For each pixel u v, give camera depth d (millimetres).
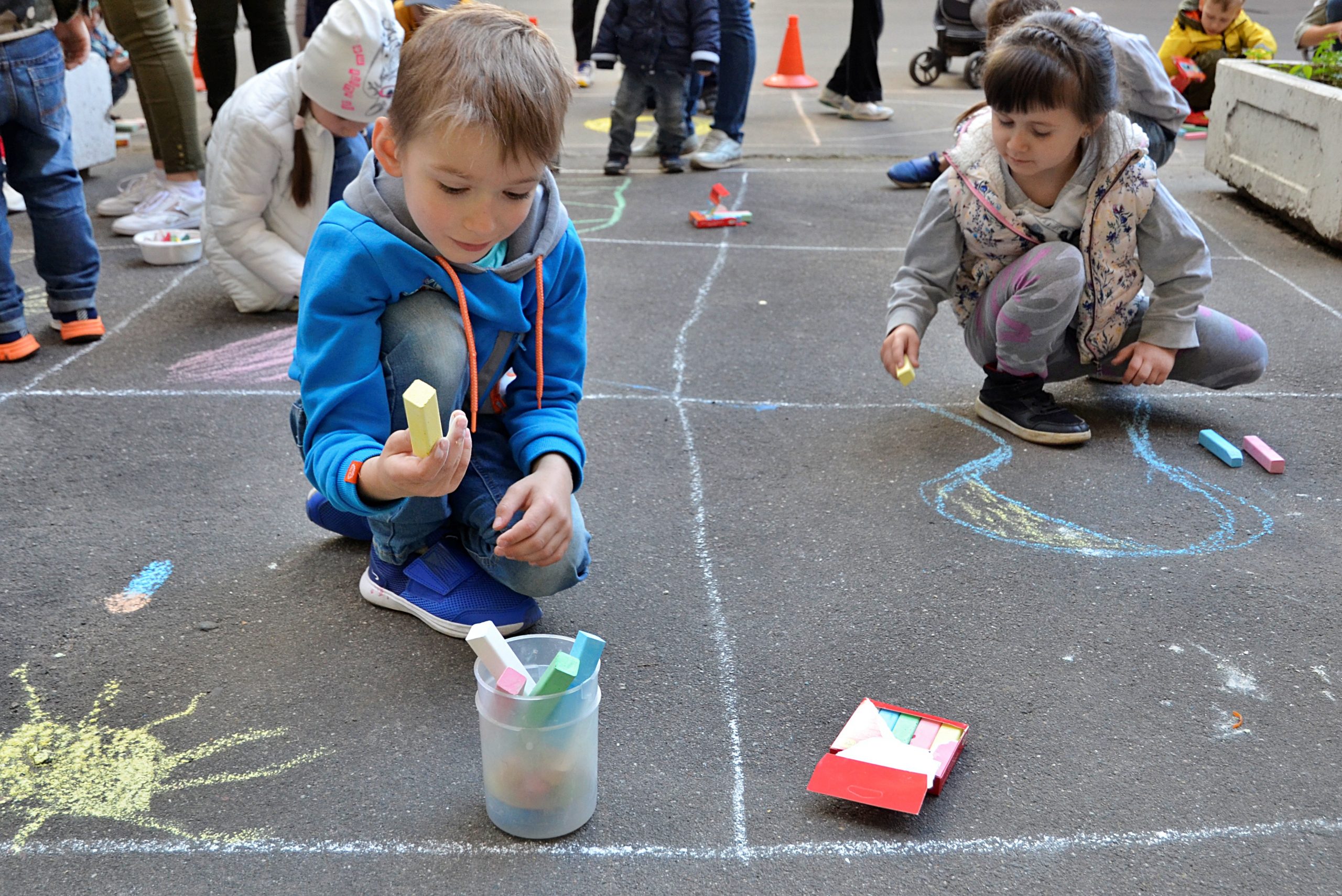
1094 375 3340
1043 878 1662
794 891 1632
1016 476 2887
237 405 3242
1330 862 1699
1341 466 2938
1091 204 2838
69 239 3564
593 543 2566
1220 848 1725
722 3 6039
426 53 1710
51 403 3223
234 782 1841
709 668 2137
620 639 2223
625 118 6090
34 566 2434
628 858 1690
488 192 1743
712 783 1847
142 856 1691
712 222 5098
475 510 2164
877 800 1750
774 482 2854
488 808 1750
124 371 3467
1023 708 2033
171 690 2061
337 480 1869
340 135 3625
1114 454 3008
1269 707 2045
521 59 1705
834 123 7637
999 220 2902
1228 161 5418
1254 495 2793
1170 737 1966
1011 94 2615
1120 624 2281
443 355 2021
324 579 2420
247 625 2256
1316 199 4648
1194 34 7238
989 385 3193
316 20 5535
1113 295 2934
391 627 2260
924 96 8641
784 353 3697
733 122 6336
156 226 4887
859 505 2742
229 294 3973
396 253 1930
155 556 2486
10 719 1983
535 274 2074
